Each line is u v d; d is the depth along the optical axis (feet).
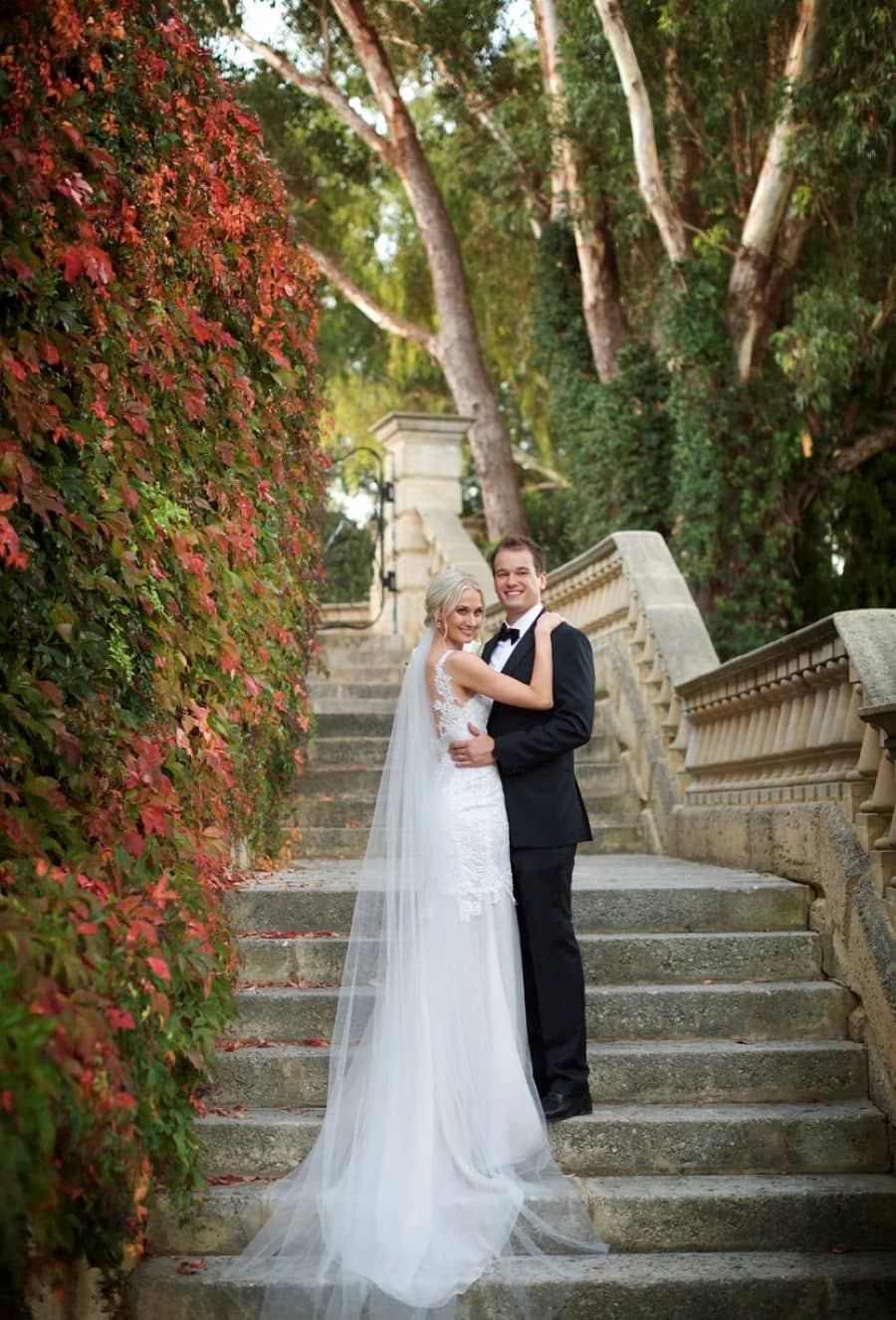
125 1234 10.27
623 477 43.91
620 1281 11.89
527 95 46.14
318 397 20.04
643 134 38.75
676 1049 14.57
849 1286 11.97
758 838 18.83
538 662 14.16
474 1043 13.24
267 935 16.52
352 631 39.37
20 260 10.20
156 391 13.15
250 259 15.93
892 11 33.35
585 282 45.78
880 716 13.67
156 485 12.98
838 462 44.45
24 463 10.12
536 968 13.89
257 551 16.11
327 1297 11.60
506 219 49.96
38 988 8.72
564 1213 12.69
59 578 10.98
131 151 12.36
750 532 41.42
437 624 14.29
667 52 39.50
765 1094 14.43
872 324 38.42
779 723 18.80
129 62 12.25
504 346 61.67
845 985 15.38
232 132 15.23
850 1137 13.69
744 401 40.50
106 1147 9.28
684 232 41.19
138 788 11.67
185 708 13.52
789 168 37.24
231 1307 11.71
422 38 45.83
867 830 15.16
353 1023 13.64
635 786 25.31
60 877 9.98
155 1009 10.28
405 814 13.70
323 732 28.12
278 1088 14.15
